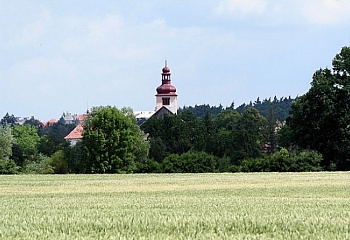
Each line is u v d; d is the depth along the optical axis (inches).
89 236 1152.8
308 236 1124.5
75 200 2187.5
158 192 2733.8
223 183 3499.0
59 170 7017.7
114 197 2370.8
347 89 6274.6
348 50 6505.9
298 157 5787.4
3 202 2101.4
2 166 6333.7
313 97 6382.9
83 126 7155.5
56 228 1267.2
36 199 2281.0
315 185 3196.4
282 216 1427.2
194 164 6092.5
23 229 1253.1
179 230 1221.7
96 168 6865.2
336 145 6210.6
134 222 1323.8
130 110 7652.6
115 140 6884.8
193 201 2048.5
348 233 1157.1
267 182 3560.5
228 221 1333.7
